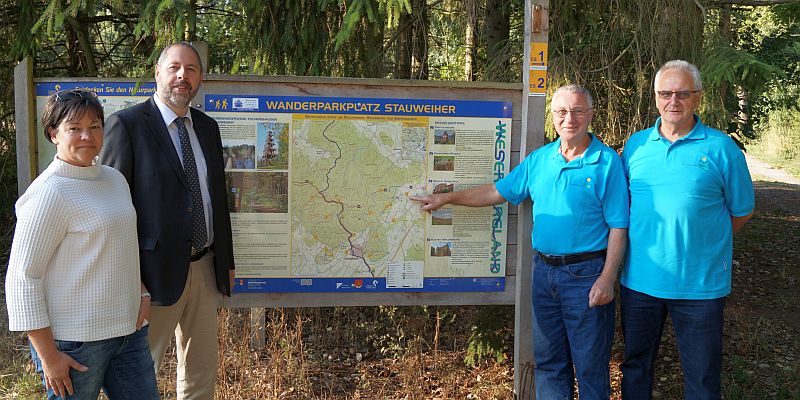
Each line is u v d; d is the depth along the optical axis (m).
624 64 4.43
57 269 2.31
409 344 4.73
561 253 3.16
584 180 3.11
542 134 3.53
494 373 4.59
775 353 5.00
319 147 3.50
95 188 2.38
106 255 2.38
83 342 2.35
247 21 4.36
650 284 3.08
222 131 3.44
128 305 2.47
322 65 4.50
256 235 3.52
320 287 3.58
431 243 3.62
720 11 4.64
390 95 3.51
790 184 14.27
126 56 6.52
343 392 4.28
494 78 4.77
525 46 3.52
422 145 3.55
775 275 7.21
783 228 9.62
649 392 3.28
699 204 2.97
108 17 5.82
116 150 2.81
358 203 3.55
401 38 5.03
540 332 3.34
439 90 3.53
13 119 6.07
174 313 3.03
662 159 3.04
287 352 4.44
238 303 3.55
